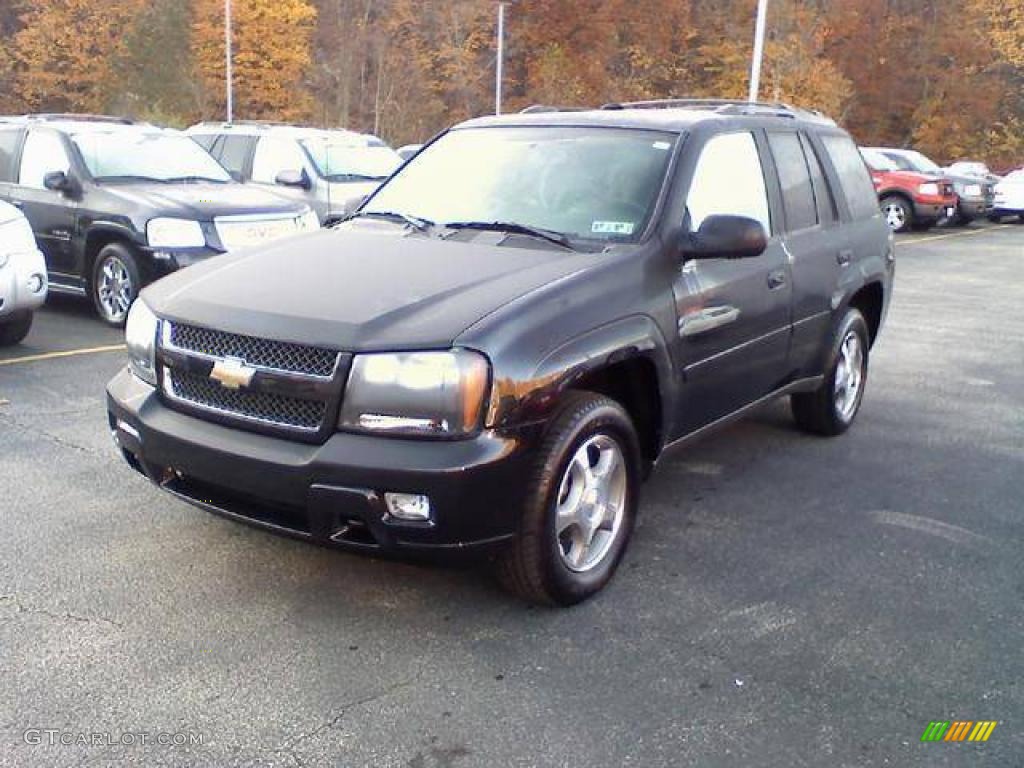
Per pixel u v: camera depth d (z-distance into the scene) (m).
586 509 3.98
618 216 4.46
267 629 3.73
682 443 4.68
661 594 4.11
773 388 5.45
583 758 3.03
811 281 5.52
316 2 50.69
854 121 51.84
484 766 2.98
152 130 10.59
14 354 7.96
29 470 5.27
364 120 49.22
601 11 52.00
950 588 4.24
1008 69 52.88
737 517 4.99
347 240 4.54
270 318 3.68
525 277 3.92
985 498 5.36
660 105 5.85
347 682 3.40
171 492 3.96
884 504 5.23
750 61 43.56
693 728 3.19
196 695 3.29
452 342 3.46
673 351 4.30
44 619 3.74
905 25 51.50
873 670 3.57
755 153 5.27
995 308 12.25
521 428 3.55
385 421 3.46
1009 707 3.36
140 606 3.87
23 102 49.19
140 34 46.03
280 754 3.01
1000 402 7.53
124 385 4.17
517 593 3.90
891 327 10.77
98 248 9.27
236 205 9.34
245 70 48.78
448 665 3.53
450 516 3.44
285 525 3.66
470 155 5.14
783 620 3.92
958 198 24.38
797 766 3.02
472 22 50.22
